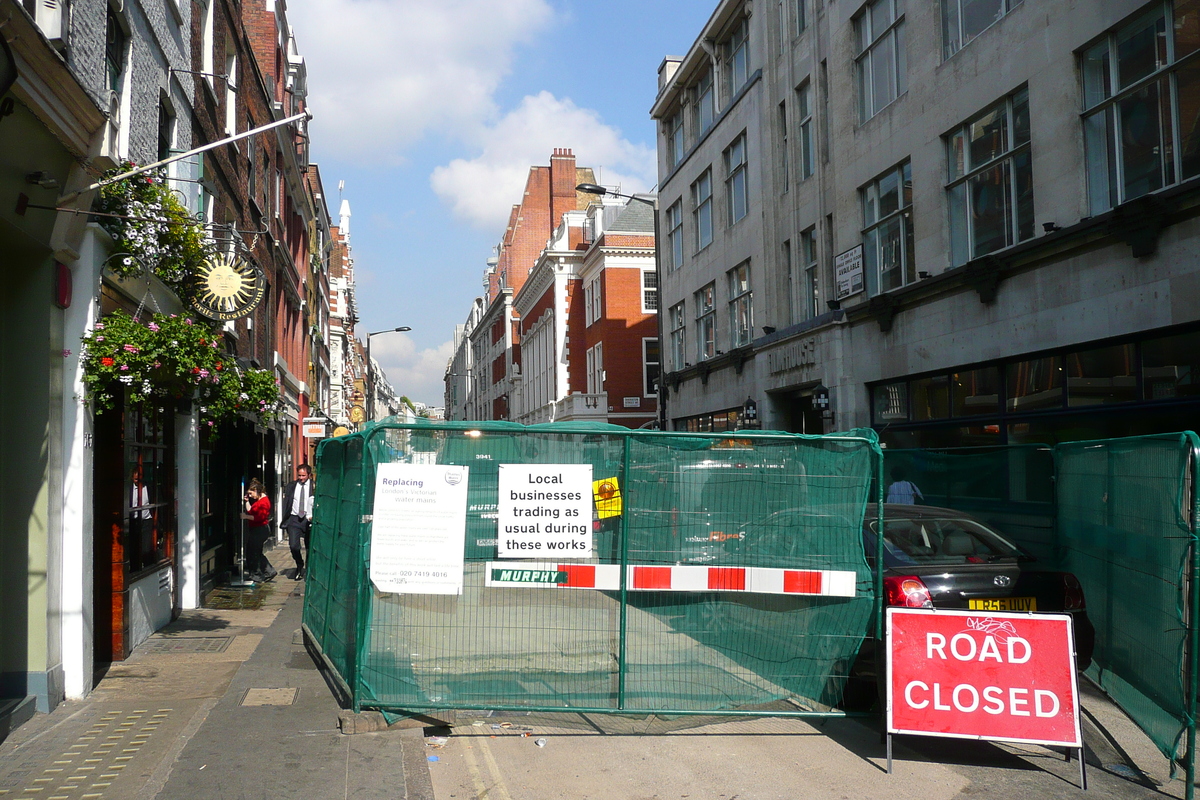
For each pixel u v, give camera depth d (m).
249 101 17.25
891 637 5.60
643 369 38.19
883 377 16.94
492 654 6.27
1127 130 11.12
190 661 8.42
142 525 9.71
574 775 5.36
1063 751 5.91
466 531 6.31
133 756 5.55
